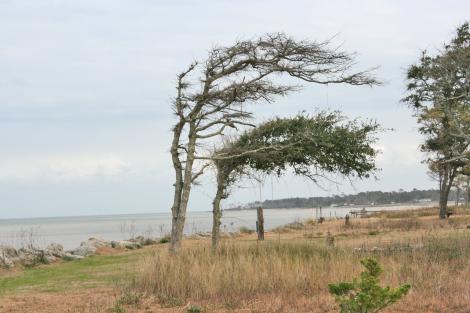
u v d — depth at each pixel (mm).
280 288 12258
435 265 13375
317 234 32625
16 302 12711
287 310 10414
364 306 7617
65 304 12141
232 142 20484
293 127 20344
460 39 33219
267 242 16297
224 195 21141
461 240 16844
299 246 15648
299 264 13234
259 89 18016
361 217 56938
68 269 21281
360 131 21141
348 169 21625
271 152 19859
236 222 79125
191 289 12359
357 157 21156
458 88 33188
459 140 39500
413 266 13328
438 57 32875
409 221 36188
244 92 17891
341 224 41344
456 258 14781
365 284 7676
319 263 13664
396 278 12391
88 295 13312
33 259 25141
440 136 40688
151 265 13617
